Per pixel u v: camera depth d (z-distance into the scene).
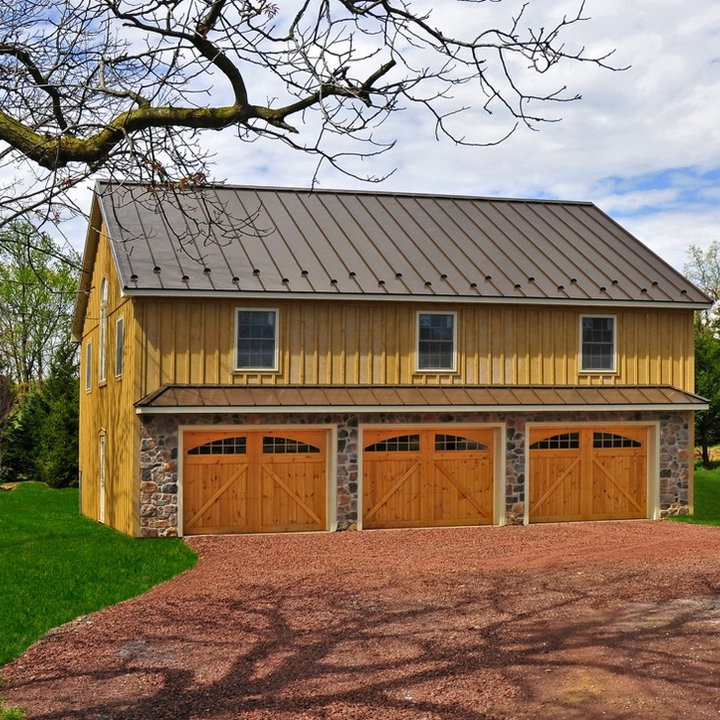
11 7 8.42
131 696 10.52
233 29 7.18
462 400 23.64
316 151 7.29
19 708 10.17
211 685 10.83
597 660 11.36
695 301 25.78
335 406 22.72
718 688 10.33
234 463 22.88
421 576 16.97
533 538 21.83
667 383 26.02
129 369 22.89
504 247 27.03
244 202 27.25
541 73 6.87
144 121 7.43
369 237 26.39
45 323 34.19
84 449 31.92
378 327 23.94
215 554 19.89
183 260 23.38
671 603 14.30
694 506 28.25
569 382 25.20
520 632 12.75
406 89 7.07
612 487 25.28
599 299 24.95
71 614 14.38
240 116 7.41
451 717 9.55
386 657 11.72
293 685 10.73
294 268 23.97
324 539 21.95
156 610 14.59
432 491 24.06
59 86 7.63
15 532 24.27
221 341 22.89
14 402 38.25
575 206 30.69
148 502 22.19
